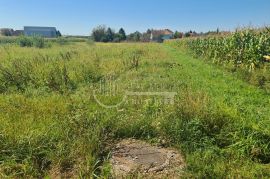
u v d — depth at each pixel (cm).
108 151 512
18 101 738
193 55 2331
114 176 427
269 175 442
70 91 918
